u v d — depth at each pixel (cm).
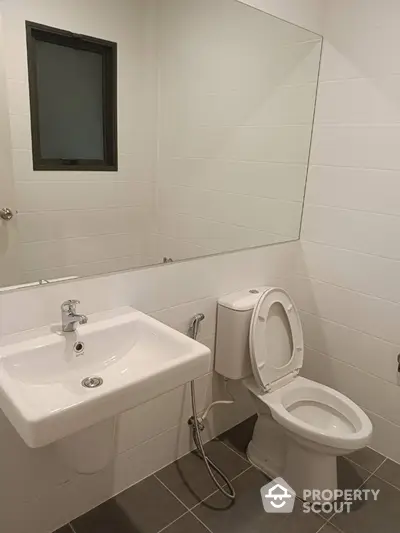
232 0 176
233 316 179
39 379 122
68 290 139
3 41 129
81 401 97
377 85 175
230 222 196
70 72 147
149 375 110
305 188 211
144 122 170
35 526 149
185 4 171
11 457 135
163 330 137
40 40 138
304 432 156
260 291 195
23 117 137
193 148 183
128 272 154
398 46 166
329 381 220
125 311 150
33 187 142
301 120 201
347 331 207
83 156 153
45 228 146
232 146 193
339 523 161
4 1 127
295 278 225
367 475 186
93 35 151
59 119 146
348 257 200
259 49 189
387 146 177
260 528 158
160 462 185
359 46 179
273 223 209
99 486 164
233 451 198
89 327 134
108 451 134
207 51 181
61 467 149
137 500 169
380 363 197
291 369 191
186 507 166
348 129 188
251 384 185
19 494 141
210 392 197
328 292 211
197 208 186
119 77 161
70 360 129
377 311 193
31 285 133
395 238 181
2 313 125
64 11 142
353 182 191
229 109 188
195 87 182
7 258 137
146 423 174
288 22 183
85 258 153
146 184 171
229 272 190
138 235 170
